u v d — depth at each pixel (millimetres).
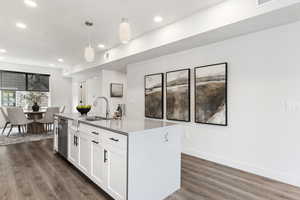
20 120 5250
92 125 2348
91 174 2383
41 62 6785
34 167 2984
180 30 3119
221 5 2564
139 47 3998
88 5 2648
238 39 2965
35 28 3510
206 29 2742
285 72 2484
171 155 2203
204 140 3463
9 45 4637
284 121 2498
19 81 7172
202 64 3482
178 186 2293
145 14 2930
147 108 4672
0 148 4086
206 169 2945
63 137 3320
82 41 4305
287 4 1989
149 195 1930
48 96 7977
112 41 4305
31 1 2533
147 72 4750
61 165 3092
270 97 2623
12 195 2115
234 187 2346
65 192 2193
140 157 1836
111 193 1982
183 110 3793
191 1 2539
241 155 2938
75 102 8539
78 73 7477
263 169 2686
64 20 3148
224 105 3107
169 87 4090
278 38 2541
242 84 2924
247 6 2305
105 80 6430
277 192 2217
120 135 1843
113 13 2891
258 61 2742
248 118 2855
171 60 4102
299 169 2369
